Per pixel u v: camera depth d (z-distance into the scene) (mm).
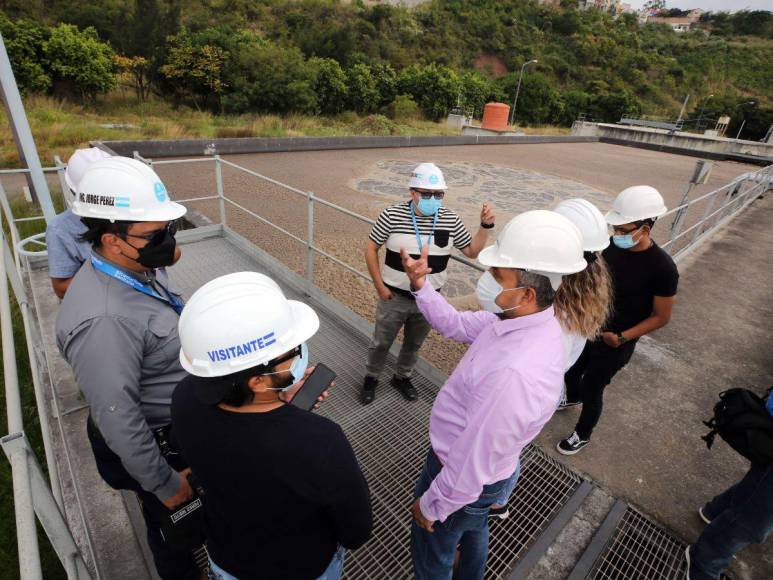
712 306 5422
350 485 1023
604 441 2955
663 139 26906
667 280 2229
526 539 2201
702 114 50531
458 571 1773
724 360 4211
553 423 3057
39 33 15211
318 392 1255
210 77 18141
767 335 4797
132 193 1292
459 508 1319
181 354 1046
